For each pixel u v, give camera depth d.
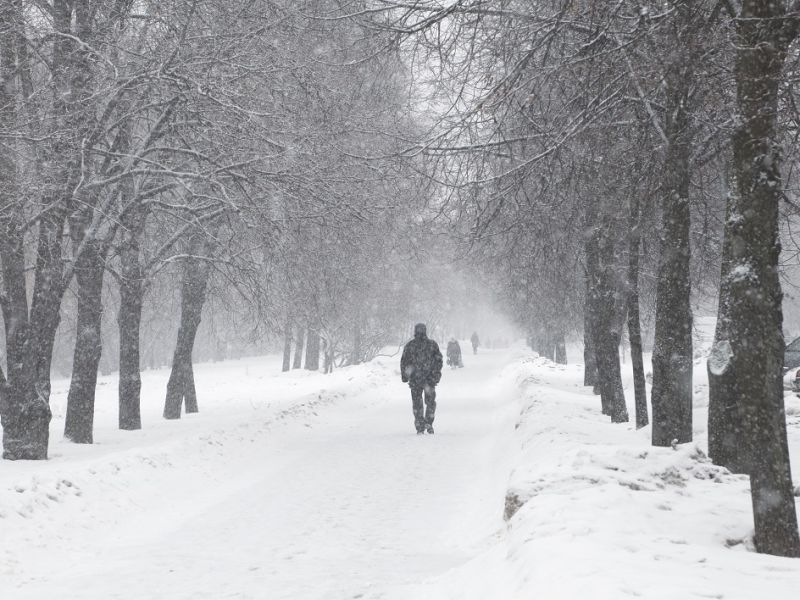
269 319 31.23
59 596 9.12
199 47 22.11
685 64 12.81
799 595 5.82
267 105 24.00
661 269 15.45
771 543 8.02
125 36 23.56
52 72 21.97
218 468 19.94
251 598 8.95
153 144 25.44
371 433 28.36
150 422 36.03
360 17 14.96
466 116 14.52
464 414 35.59
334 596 8.94
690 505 9.77
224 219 28.08
